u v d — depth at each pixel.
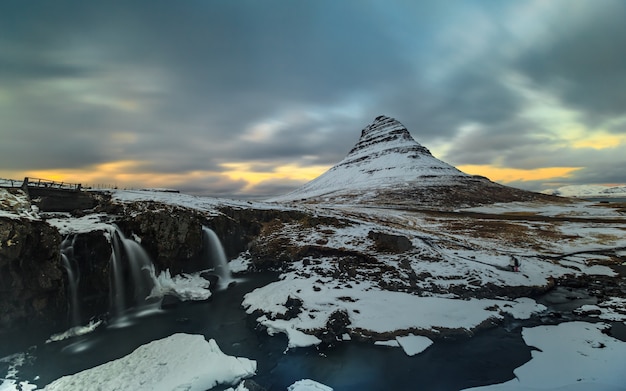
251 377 13.13
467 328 16.77
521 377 12.98
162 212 25.48
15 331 14.47
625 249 34.88
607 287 23.86
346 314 17.56
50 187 26.30
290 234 34.09
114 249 20.62
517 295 21.94
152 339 16.16
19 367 13.27
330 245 30.77
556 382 12.52
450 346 15.55
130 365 13.12
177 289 22.47
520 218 57.91
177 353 14.06
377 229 36.12
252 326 17.61
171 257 24.69
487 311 18.75
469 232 43.62
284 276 25.73
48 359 14.03
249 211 38.00
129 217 24.27
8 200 18.91
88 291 18.42
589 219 56.06
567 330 16.91
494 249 33.97
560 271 27.06
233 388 12.37
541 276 25.12
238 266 29.75
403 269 24.86
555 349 15.00
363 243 31.27
